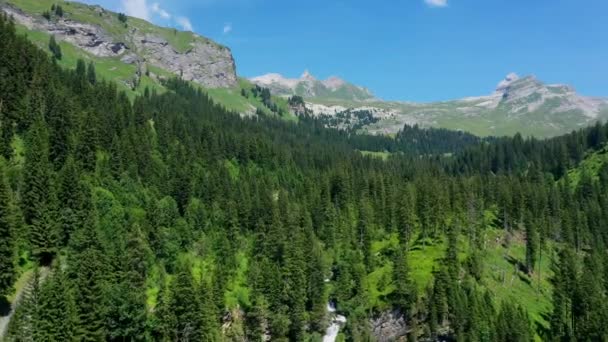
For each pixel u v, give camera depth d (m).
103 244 117.81
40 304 95.50
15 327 92.81
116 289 107.12
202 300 118.69
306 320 138.12
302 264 145.12
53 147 148.00
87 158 153.38
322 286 144.62
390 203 194.12
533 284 170.25
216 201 176.00
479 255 166.62
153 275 129.50
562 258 170.88
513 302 152.00
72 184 129.25
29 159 132.62
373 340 139.12
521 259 182.75
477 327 131.12
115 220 134.00
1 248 102.62
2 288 102.25
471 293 143.25
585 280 150.25
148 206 146.62
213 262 146.75
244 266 152.75
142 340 107.56
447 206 193.25
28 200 121.00
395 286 144.50
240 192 185.50
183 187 168.12
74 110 176.88
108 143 173.75
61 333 94.00
